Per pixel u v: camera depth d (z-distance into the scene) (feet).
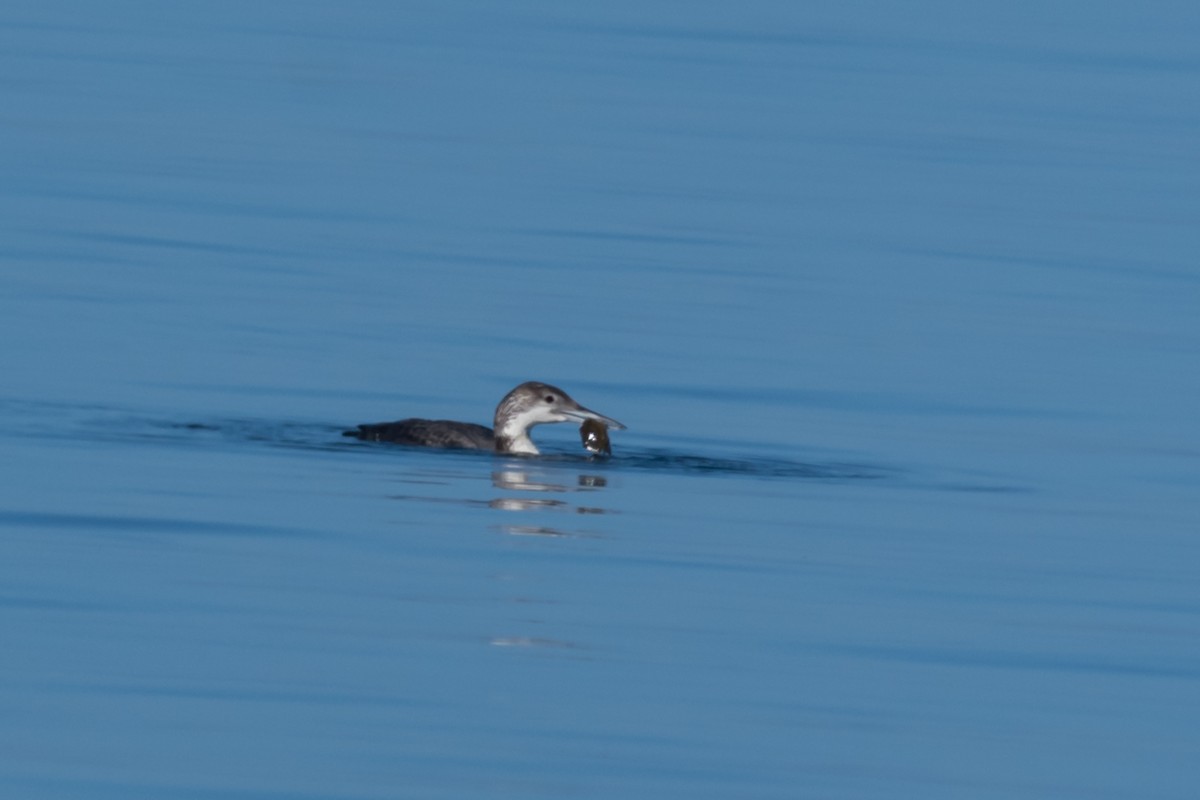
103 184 353.72
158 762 122.93
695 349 262.88
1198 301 307.17
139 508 179.93
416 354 253.85
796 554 175.32
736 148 429.38
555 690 138.00
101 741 125.70
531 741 128.47
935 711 137.08
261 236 320.29
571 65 539.29
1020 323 287.48
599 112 466.29
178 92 458.09
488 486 195.31
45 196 339.57
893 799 122.01
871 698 139.23
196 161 382.22
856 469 209.56
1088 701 140.36
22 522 173.17
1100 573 173.17
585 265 311.68
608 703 135.95
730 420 230.27
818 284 307.37
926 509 193.67
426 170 388.37
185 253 303.68
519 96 483.10
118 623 147.54
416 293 286.66
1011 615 159.63
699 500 193.77
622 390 241.35
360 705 133.59
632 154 416.26
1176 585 170.30
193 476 192.65
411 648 145.48
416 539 174.40
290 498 186.29
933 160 425.28
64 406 218.18
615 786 121.49
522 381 244.63
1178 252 344.08
